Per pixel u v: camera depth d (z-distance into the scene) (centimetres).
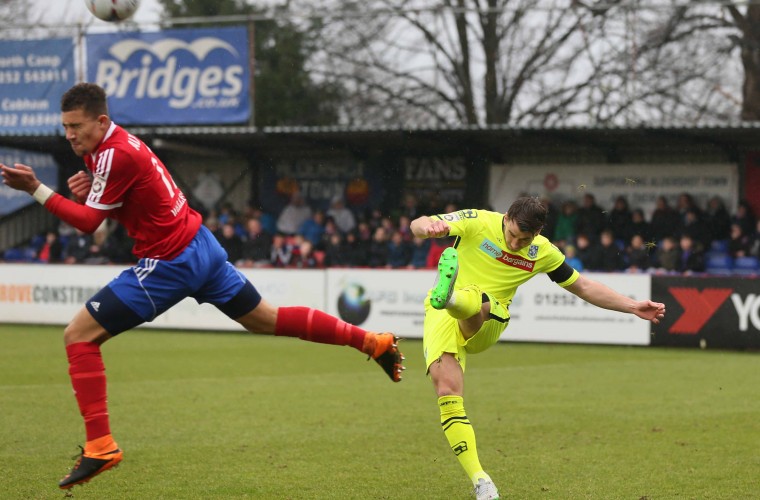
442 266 515
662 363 1259
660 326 1464
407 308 1573
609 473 650
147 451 717
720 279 1434
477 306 541
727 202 1894
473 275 591
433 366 575
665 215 1759
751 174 1877
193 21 1861
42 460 684
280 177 2147
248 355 1338
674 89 2209
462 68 2405
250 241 1845
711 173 1902
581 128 1686
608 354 1368
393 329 1581
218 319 1684
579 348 1449
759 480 629
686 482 624
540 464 677
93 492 595
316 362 1267
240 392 1005
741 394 992
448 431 559
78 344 499
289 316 543
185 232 509
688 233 1730
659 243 1744
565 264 598
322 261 1792
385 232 1792
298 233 2000
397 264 1767
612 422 838
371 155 2097
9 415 863
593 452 716
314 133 1833
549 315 1512
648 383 1072
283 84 2445
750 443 748
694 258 1620
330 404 931
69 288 1738
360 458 697
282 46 2450
